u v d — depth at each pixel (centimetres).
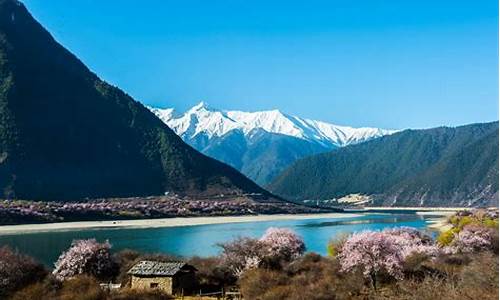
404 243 4603
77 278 3588
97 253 4300
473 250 4659
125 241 8238
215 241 8162
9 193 16338
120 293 3491
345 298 3166
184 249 7012
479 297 1923
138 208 15175
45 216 12469
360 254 3612
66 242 7981
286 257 4378
